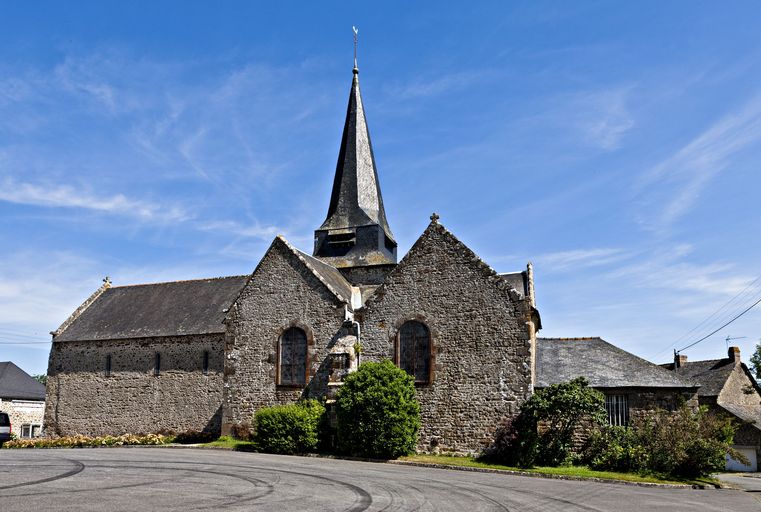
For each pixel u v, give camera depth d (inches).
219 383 1203.2
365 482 615.5
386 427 868.6
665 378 890.7
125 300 1444.4
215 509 438.6
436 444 903.7
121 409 1279.5
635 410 880.3
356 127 1310.3
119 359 1307.8
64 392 1344.7
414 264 975.0
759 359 1229.7
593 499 576.7
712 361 1584.6
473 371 908.6
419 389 928.3
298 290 1037.2
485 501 529.7
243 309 1065.5
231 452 911.0
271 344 1034.1
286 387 1007.6
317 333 1007.0
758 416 1346.0
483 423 887.7
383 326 970.1
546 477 760.3
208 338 1232.8
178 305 1358.3
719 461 822.5
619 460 823.1
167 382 1250.0
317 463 782.5
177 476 615.5
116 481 573.0
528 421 852.0
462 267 946.1
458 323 930.1
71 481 568.4
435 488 595.5
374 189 1280.8
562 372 934.4
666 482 751.7
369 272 1190.3
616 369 924.0
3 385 1667.1
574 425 866.8
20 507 431.5
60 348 1373.0
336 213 1258.0
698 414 850.8
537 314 994.1
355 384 891.4
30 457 812.6
